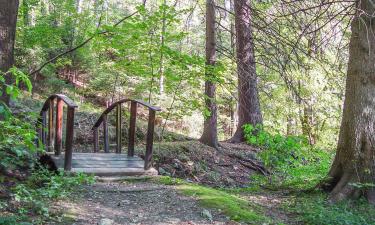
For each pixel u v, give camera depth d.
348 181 7.12
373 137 7.03
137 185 6.70
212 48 11.02
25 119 8.59
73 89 15.55
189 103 10.02
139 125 12.80
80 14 12.90
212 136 12.57
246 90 12.39
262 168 11.85
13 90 3.71
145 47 9.05
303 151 9.73
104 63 14.34
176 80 9.08
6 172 6.16
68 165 6.64
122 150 10.57
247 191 8.46
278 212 6.38
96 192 5.99
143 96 15.36
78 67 16.58
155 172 7.44
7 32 6.63
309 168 9.81
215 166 11.43
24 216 4.38
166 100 14.62
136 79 15.27
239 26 11.41
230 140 14.26
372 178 6.97
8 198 5.04
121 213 5.11
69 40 13.99
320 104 15.02
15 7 6.79
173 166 10.59
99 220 4.70
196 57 8.92
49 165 7.10
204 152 11.92
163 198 5.98
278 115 15.38
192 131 19.56
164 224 4.80
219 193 6.56
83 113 13.00
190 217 5.16
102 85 16.36
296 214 6.27
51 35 12.52
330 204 6.75
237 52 11.55
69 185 5.91
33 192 5.31
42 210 4.64
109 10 18.00
